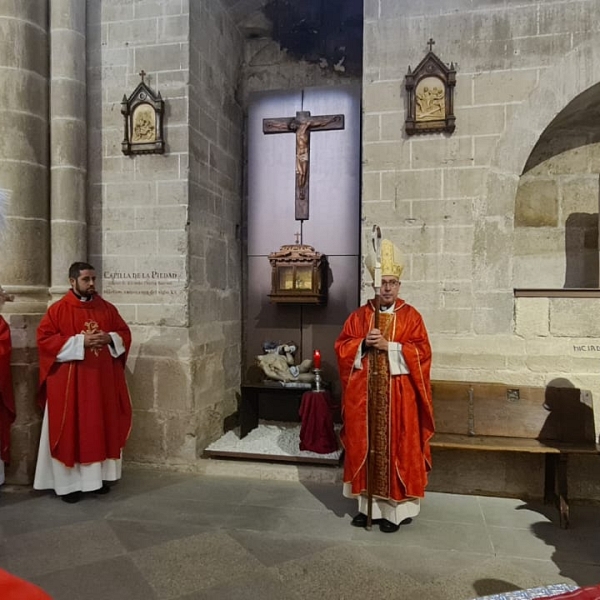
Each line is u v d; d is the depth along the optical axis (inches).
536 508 147.6
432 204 162.2
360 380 132.6
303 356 216.7
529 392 151.3
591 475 151.3
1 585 37.8
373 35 165.8
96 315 156.6
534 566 114.9
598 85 153.1
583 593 55.7
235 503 148.6
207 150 190.7
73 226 174.1
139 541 125.5
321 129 210.7
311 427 175.8
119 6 179.0
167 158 176.4
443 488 159.3
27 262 166.9
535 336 156.6
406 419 129.5
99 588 105.8
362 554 119.4
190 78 175.6
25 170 165.6
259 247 219.1
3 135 162.9
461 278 160.4
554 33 154.8
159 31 176.2
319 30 217.8
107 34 180.1
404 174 163.9
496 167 158.2
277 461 173.5
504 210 158.1
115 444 155.7
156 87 176.9
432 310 161.9
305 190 212.2
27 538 127.2
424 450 132.5
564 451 136.0
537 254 179.5
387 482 130.5
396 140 164.6
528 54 156.2
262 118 217.6
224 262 206.7
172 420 176.9
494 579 109.3
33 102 167.2
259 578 109.4
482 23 158.9
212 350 193.2
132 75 178.5
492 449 139.9
